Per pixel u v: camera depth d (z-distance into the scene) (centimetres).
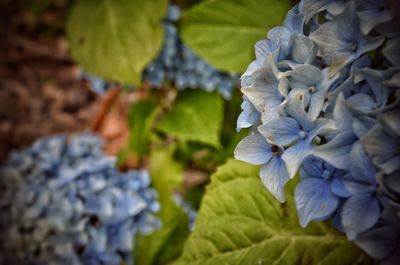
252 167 35
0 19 124
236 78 55
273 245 34
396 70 25
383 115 24
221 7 45
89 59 53
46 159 58
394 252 25
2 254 55
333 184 26
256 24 44
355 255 32
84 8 54
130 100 90
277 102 27
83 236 50
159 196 59
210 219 35
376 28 26
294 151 26
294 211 34
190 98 54
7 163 63
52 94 117
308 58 27
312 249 33
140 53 52
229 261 35
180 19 47
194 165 62
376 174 24
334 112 25
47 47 121
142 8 52
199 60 55
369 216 25
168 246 56
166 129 53
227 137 55
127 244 50
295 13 29
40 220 52
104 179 53
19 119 115
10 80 119
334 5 27
